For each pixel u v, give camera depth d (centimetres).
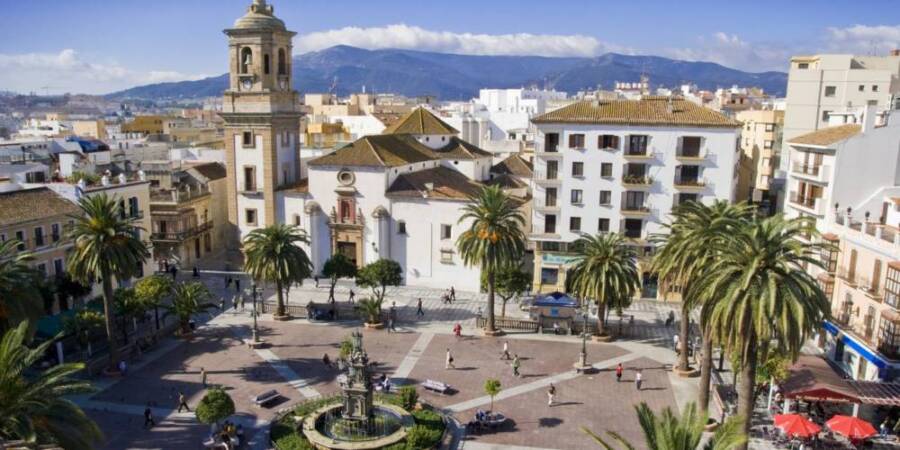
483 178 9950
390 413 4538
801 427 3909
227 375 5328
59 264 6688
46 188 6869
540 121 7419
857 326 5125
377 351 5884
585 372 5412
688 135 7175
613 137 7319
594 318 6912
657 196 7344
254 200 8862
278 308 6825
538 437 4306
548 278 7756
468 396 4944
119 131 19425
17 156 10025
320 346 6034
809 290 3309
